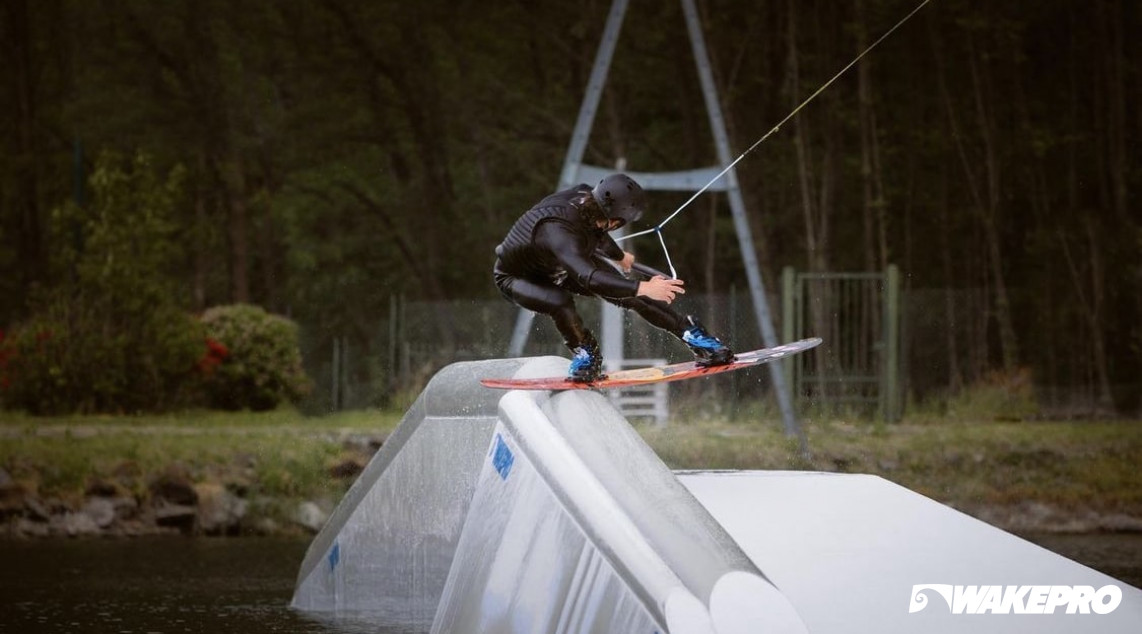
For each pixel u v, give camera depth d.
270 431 38.41
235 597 24.03
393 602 20.95
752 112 65.06
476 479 18.42
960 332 57.56
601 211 15.79
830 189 60.38
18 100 81.25
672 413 45.75
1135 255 58.34
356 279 81.12
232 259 79.75
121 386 45.00
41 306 46.72
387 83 77.31
